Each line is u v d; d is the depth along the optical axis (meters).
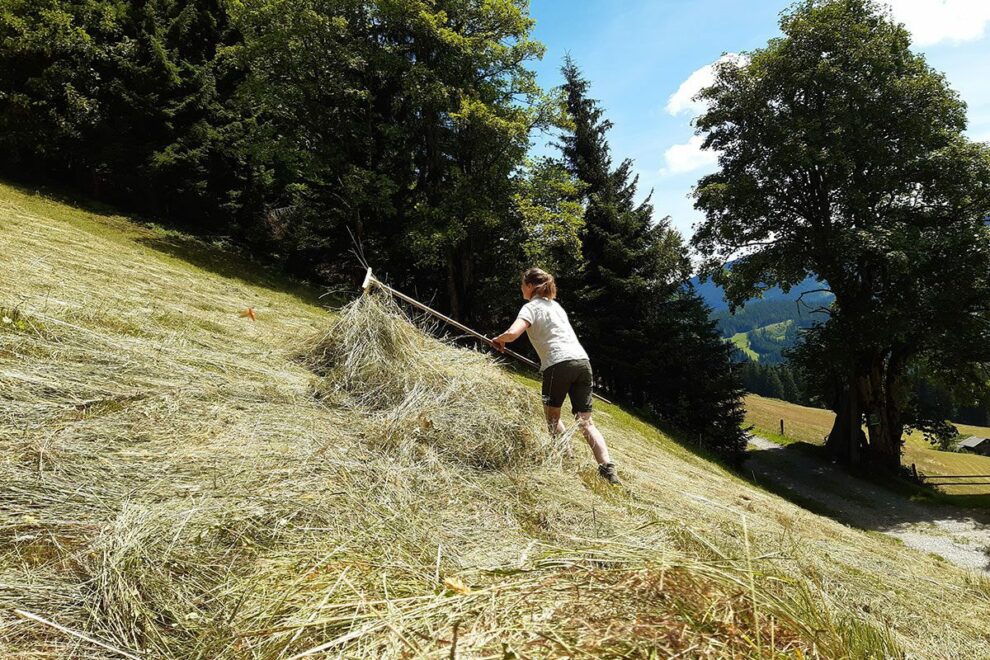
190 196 20.02
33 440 2.23
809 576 2.70
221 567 1.67
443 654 1.16
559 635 1.22
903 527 14.34
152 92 17.88
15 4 17.39
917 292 16.72
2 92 16.89
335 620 1.31
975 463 35.25
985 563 10.09
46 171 20.11
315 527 1.95
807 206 19.70
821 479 19.88
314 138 18.88
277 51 17.05
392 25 17.53
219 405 3.02
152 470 2.21
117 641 1.36
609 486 3.52
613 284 21.72
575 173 23.34
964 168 16.17
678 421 21.80
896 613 2.68
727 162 21.08
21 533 1.70
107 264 8.02
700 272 22.72
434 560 1.81
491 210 17.66
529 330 4.09
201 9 20.17
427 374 3.82
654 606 1.35
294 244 21.19
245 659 1.25
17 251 6.58
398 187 17.55
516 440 3.36
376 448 2.86
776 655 1.23
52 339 3.39
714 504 4.34
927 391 53.41
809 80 17.62
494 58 17.62
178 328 4.87
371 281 4.48
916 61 17.39
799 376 24.94
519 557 1.83
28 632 1.34
